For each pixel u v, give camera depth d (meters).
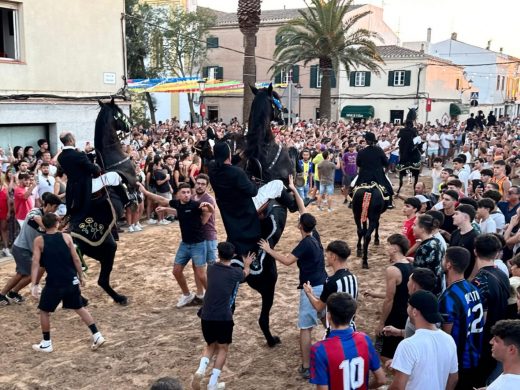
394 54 44.88
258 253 6.48
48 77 15.37
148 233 13.33
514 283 5.27
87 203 7.80
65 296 6.82
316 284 6.16
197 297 8.61
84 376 6.39
